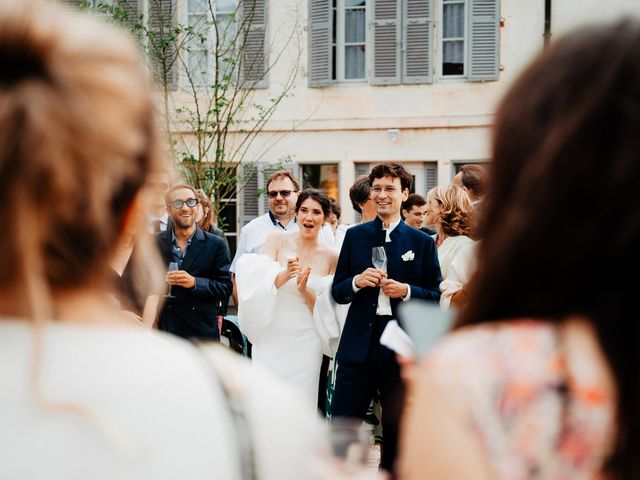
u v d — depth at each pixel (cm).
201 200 664
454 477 93
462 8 1276
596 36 99
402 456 102
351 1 1303
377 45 1288
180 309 507
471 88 1270
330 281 527
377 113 1294
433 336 135
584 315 97
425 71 1278
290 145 1313
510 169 102
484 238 105
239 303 517
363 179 686
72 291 89
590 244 95
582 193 95
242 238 716
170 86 1220
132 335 91
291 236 546
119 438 83
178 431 87
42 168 82
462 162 1277
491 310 103
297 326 521
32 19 85
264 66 1298
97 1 1190
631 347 94
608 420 92
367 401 469
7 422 82
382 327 466
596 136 95
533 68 103
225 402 91
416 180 1296
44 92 82
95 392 85
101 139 84
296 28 1295
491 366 95
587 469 92
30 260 83
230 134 1286
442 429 94
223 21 1291
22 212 82
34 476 81
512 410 93
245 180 1282
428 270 474
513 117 102
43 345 85
